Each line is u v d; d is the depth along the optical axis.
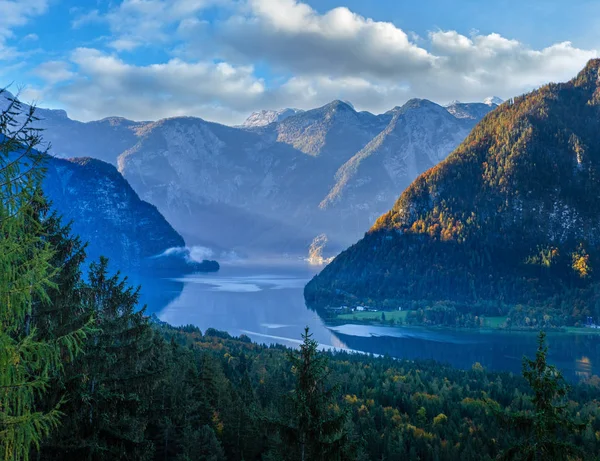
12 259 20.11
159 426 63.25
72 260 35.78
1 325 20.00
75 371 35.31
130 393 40.59
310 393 34.59
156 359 64.00
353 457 34.00
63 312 34.16
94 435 35.84
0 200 20.25
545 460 30.41
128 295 43.03
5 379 19.81
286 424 34.22
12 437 19.42
